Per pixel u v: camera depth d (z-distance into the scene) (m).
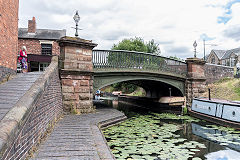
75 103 9.38
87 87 9.74
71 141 4.89
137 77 12.57
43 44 17.89
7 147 2.44
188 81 14.60
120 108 18.83
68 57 9.21
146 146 5.96
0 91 5.73
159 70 13.12
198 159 4.96
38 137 4.53
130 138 6.96
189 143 6.57
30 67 15.55
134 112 15.59
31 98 3.96
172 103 14.66
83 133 5.69
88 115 9.15
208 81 17.27
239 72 21.58
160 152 5.41
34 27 18.67
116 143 6.20
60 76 9.01
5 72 7.64
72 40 9.12
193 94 14.51
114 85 39.56
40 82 5.09
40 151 4.09
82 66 9.59
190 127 9.63
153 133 7.83
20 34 18.14
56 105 7.46
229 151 5.96
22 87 6.13
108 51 11.22
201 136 7.80
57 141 4.85
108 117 9.03
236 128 8.92
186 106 14.22
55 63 8.43
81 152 4.11
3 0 7.42
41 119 4.84
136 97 22.98
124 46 30.64
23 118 3.25
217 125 10.02
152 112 15.55
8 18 8.03
